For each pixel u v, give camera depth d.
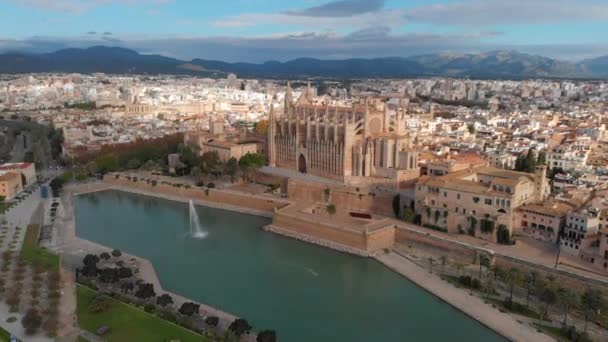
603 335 159.25
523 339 157.62
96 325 159.88
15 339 148.25
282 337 163.25
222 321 169.25
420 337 163.50
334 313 180.25
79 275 199.88
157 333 155.62
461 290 192.50
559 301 171.25
